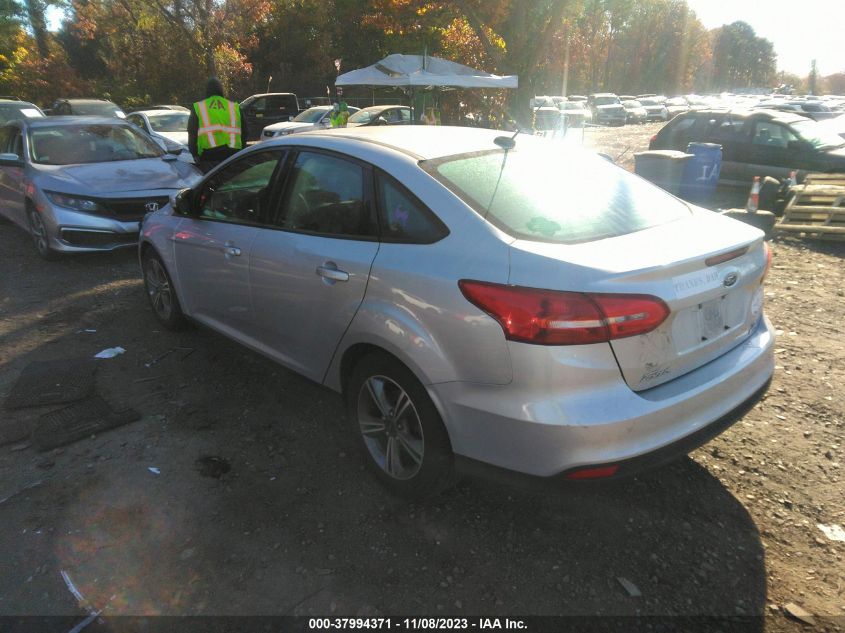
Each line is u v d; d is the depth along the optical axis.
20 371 4.30
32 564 2.57
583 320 2.21
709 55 96.94
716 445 3.46
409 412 2.83
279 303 3.38
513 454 2.38
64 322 5.20
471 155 3.07
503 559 2.61
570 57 56.78
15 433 3.53
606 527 2.80
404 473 2.92
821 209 8.42
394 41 27.66
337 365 3.13
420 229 2.72
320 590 2.45
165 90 30.92
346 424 3.65
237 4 30.44
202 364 4.40
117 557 2.61
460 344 2.44
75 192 6.57
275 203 3.49
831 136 10.91
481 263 2.45
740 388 2.71
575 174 3.16
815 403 3.92
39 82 31.59
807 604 2.40
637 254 2.42
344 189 3.10
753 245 2.79
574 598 2.42
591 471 2.28
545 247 2.44
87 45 40.91
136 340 4.82
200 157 7.61
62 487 3.06
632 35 78.44
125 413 3.72
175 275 4.44
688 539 2.74
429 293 2.54
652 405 2.34
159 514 2.87
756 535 2.77
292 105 23.48
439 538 2.73
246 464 3.25
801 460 3.32
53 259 6.97
